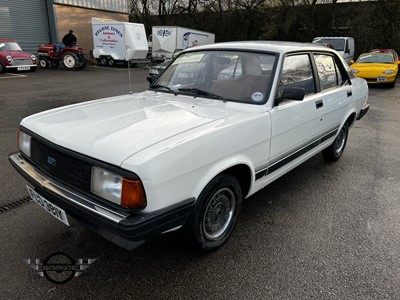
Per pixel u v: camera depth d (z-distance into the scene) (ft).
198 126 7.98
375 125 24.17
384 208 11.59
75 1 73.20
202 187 7.72
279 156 10.47
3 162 14.84
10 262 8.29
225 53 11.17
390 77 41.32
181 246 9.18
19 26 66.03
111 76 53.31
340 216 11.00
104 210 6.75
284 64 10.39
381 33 74.13
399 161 16.47
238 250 9.06
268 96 9.73
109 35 67.41
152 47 80.94
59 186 7.59
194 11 112.78
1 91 35.19
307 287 7.73
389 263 8.63
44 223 10.08
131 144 6.91
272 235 9.81
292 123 10.60
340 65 14.65
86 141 7.22
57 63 62.49
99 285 7.64
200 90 10.71
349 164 15.97
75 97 32.89
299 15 87.20
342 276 8.11
